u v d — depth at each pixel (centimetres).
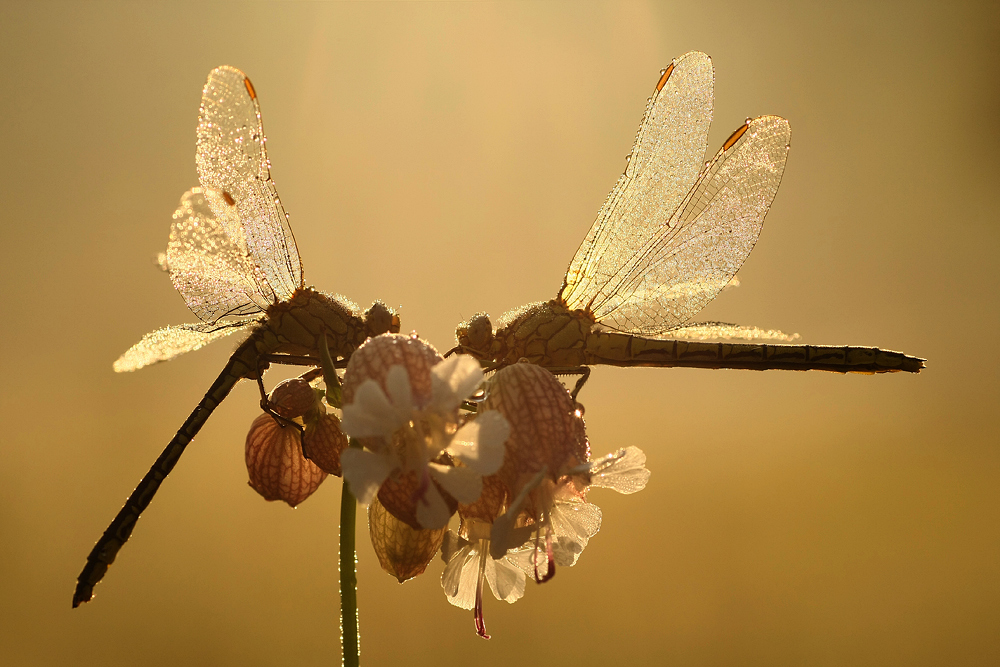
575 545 26
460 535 26
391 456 25
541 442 26
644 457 26
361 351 26
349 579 26
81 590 26
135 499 26
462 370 25
